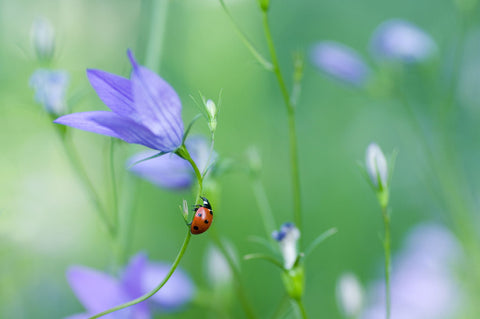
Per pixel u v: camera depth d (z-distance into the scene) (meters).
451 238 0.59
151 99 0.28
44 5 0.50
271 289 0.51
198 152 0.35
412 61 0.52
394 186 0.70
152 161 0.35
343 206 0.65
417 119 0.71
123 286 0.33
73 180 0.48
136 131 0.28
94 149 0.51
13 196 0.44
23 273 0.45
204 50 0.55
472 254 0.53
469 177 0.70
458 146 0.72
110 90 0.28
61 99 0.36
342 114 0.76
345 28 0.87
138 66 0.28
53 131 0.46
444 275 0.56
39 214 0.45
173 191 0.35
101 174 0.50
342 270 0.60
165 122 0.28
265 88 0.63
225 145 0.54
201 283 0.52
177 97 0.28
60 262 0.47
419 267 0.57
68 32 0.50
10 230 0.43
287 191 0.65
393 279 0.56
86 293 0.33
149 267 0.37
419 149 0.69
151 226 0.55
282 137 0.70
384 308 0.54
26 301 0.45
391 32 0.52
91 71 0.28
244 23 0.57
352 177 0.68
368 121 0.75
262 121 0.60
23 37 0.47
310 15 0.85
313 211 0.65
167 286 0.36
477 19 0.70
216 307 0.36
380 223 0.66
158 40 0.38
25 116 0.45
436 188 0.66
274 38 0.80
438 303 0.55
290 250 0.31
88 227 0.49
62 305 0.47
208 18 0.55
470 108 0.73
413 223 0.67
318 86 0.77
